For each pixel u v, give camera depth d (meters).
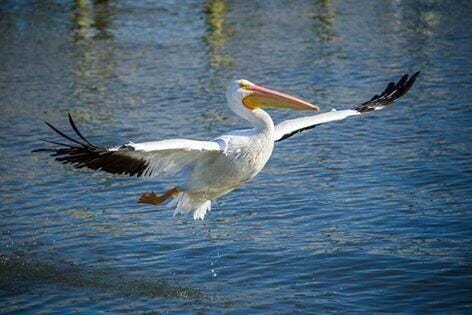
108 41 32.06
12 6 40.34
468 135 18.58
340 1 39.66
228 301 11.13
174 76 26.00
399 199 14.73
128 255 12.93
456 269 11.59
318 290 11.29
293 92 23.47
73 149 8.77
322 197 15.10
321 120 11.20
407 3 38.38
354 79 24.73
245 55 28.73
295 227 13.70
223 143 10.05
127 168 9.61
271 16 36.53
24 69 27.91
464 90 22.75
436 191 15.09
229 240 13.25
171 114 21.50
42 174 17.25
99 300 11.41
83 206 15.29
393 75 25.05
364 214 14.09
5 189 16.33
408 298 10.89
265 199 15.21
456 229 13.12
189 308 11.00
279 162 17.55
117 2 40.62
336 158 17.58
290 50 29.34
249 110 10.46
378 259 12.08
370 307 10.71
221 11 37.34
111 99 23.44
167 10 38.22
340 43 30.25
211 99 22.97
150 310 11.03
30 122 21.34
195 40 31.70
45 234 13.93
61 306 11.28
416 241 12.73
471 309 10.52
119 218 14.60
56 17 37.44
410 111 20.98
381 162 17.06
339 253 12.39
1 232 14.03
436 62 26.56
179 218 14.50
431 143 18.17
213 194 10.63
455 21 33.62
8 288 11.94
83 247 13.32
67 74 26.91
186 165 10.20
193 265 12.39
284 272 11.92
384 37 31.08
